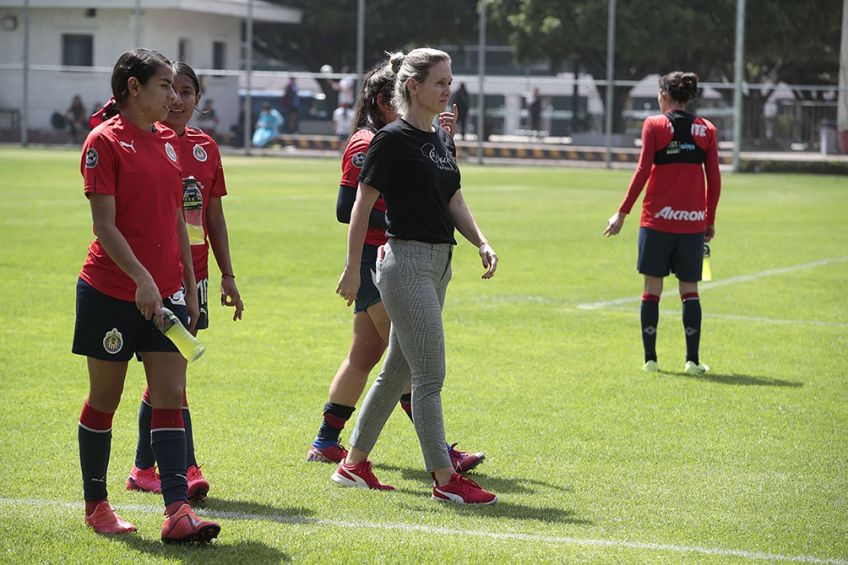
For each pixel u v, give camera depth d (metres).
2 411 15.04
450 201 11.88
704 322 23.31
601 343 20.94
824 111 81.06
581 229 40.56
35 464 12.66
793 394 17.09
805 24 85.81
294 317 22.81
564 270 30.52
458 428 14.85
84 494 10.59
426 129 11.48
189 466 11.55
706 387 17.50
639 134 90.19
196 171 12.31
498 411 15.79
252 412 15.45
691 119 18.39
